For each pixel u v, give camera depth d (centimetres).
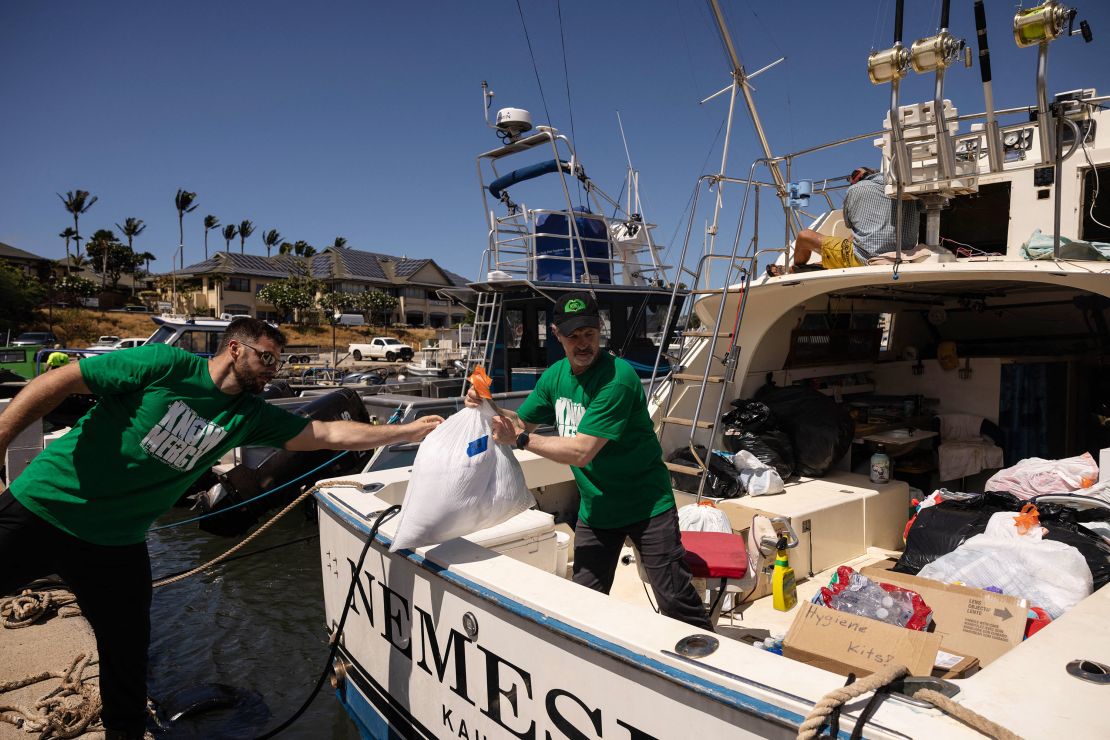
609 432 259
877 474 457
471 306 1062
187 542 739
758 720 155
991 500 336
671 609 279
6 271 4703
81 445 254
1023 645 169
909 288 492
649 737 177
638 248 1073
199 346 1544
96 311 5588
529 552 299
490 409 262
